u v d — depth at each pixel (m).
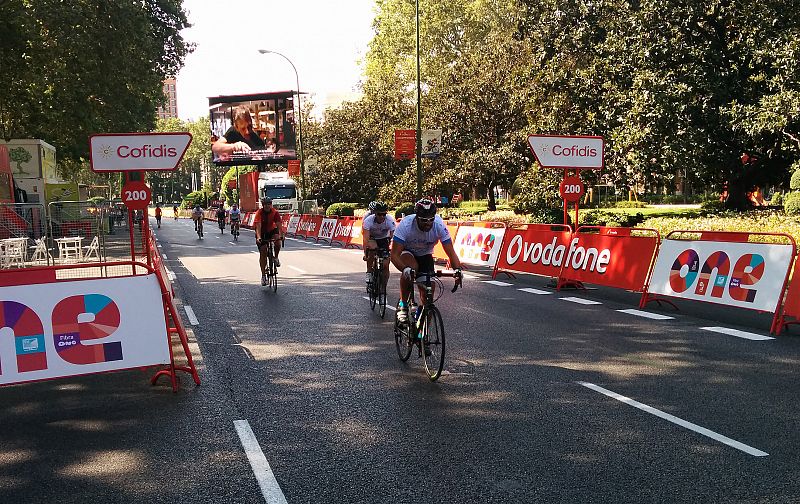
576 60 26.67
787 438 4.79
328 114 55.91
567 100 26.86
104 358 6.22
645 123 22.94
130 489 4.15
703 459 4.42
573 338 8.41
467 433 5.01
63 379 6.96
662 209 40.03
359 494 3.99
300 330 9.29
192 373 6.63
